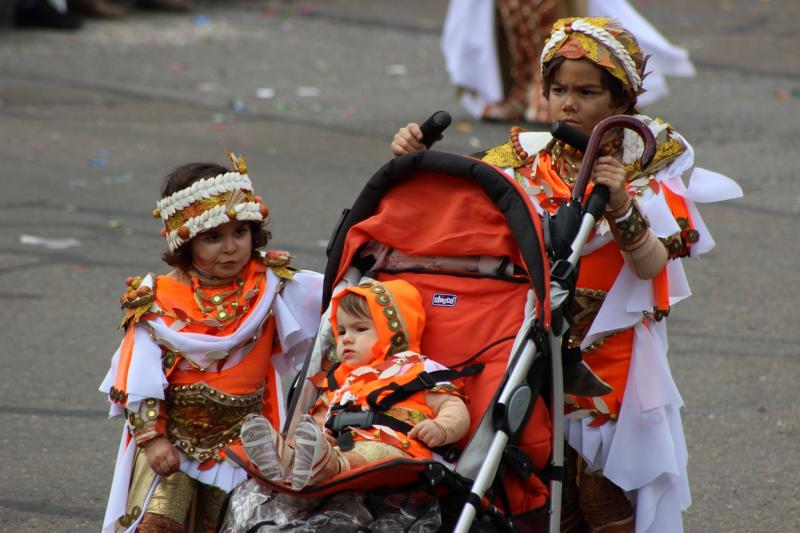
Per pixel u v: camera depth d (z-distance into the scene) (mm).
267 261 10039
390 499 8227
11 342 16703
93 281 19344
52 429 14078
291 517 8102
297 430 7742
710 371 16047
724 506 12430
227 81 36656
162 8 49719
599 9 29859
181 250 9758
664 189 9609
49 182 25031
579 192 9055
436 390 8656
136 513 9539
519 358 8539
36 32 43062
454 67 31109
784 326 17766
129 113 31734
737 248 21562
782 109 33562
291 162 27047
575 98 9562
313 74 38500
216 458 9664
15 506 12125
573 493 10031
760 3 54438
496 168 9078
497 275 9219
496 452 8211
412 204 9422
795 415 14680
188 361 9594
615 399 9578
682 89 36531
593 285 9609
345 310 9039
